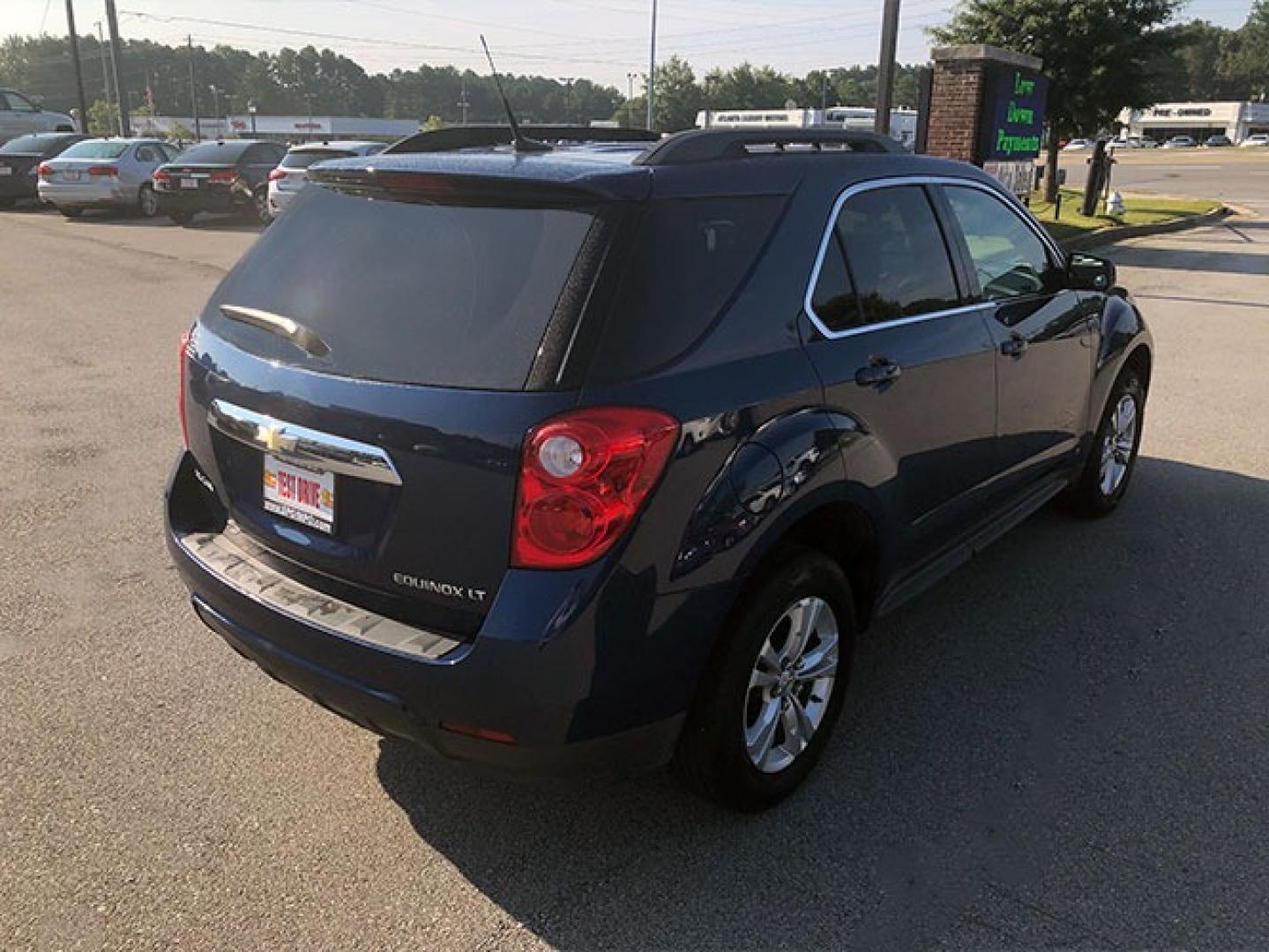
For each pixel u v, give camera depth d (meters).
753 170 2.89
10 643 3.86
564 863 2.78
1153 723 3.44
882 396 3.11
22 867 2.71
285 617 2.65
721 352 2.62
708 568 2.52
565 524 2.33
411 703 2.46
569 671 2.36
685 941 2.51
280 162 19.55
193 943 2.48
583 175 2.55
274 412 2.70
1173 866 2.76
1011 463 4.04
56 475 5.64
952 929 2.54
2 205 22.38
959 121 14.47
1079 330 4.46
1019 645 3.96
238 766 3.17
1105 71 18.11
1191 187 33.38
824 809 3.00
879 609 3.37
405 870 2.74
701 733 2.73
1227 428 6.76
